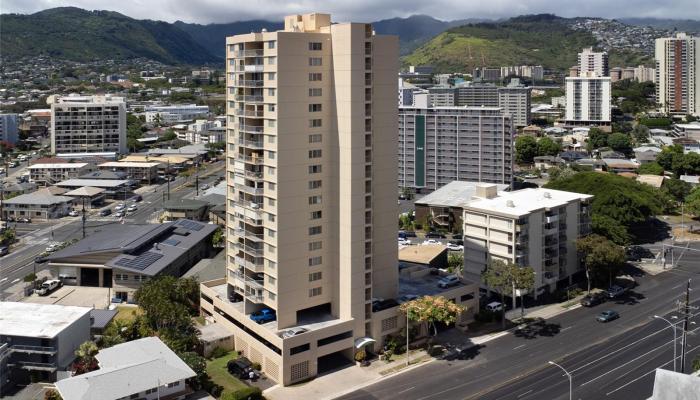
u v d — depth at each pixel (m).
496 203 183.38
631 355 143.38
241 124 143.88
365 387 129.38
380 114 146.50
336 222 141.25
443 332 156.38
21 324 135.00
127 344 131.38
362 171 138.25
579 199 192.12
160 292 155.62
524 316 166.75
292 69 133.38
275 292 137.12
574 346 148.38
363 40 135.38
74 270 194.50
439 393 126.69
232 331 148.75
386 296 153.50
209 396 122.06
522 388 128.38
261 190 139.25
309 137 137.50
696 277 198.62
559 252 184.88
